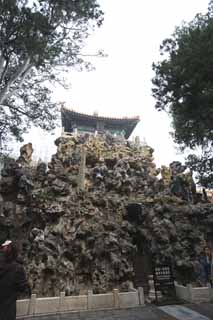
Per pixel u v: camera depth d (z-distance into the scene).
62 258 14.98
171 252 17.03
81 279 14.93
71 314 10.85
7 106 16.09
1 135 16.83
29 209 17.80
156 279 12.77
